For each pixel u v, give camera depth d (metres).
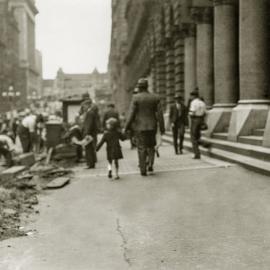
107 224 6.52
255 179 9.09
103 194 8.80
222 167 10.94
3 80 105.75
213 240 5.53
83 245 5.57
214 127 17.00
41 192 9.48
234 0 17.20
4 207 7.72
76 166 14.70
